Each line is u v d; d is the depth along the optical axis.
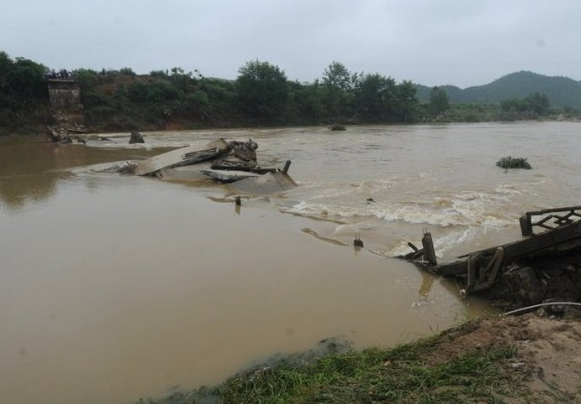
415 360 6.13
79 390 6.15
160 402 5.88
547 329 6.28
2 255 11.06
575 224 8.41
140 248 11.63
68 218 14.52
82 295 8.92
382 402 4.98
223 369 6.59
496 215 15.33
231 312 8.32
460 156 32.56
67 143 45.66
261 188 20.19
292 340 7.40
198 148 26.06
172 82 79.62
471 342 6.32
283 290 9.31
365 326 7.94
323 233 13.56
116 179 22.83
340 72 111.81
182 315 8.17
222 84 90.38
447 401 4.84
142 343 7.27
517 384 5.07
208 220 14.66
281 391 5.82
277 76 89.31
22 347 7.16
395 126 92.12
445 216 15.27
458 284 10.02
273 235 13.16
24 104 57.16
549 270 9.17
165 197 18.23
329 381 5.78
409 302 9.03
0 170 26.11
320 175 24.61
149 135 58.84
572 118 128.38
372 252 11.88
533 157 31.08
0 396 6.04
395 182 22.00
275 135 59.16
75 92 62.53
